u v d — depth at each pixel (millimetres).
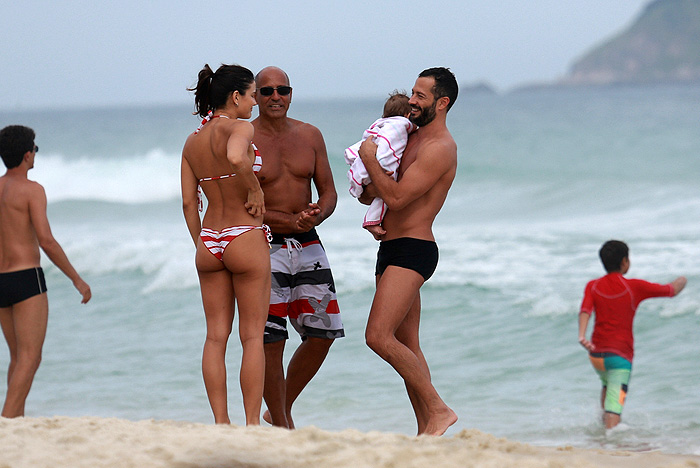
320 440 13641
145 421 15438
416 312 18422
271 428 14805
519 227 62844
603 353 23859
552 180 85562
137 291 45562
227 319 16750
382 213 17531
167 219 79125
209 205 16562
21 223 21297
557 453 13742
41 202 21375
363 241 55438
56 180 99812
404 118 17484
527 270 44375
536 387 27344
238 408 26000
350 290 41719
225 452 12742
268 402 20375
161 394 27672
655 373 27781
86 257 53688
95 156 125375
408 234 17234
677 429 22375
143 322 38719
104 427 14586
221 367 16453
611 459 13453
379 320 16906
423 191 16781
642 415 23875
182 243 55719
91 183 99688
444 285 41688
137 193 99375
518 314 36250
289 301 20641
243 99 16578
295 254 20250
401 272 17109
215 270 16500
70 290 46906
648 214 65250
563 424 23516
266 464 12234
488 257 48531
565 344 32031
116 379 29672
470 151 135250
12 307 21688
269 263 16625
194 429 14500
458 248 51875
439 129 17281
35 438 13734
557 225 62812
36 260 21703
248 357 16391
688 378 26875
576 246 50531
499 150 135125
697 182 80188
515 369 29469
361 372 29547
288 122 20688
